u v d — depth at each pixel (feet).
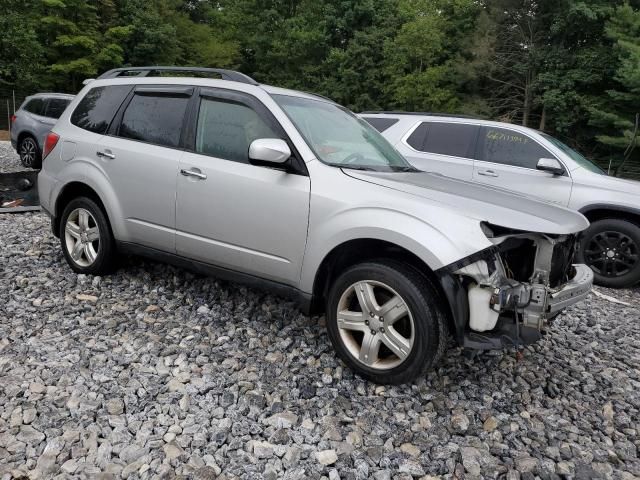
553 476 8.74
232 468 8.32
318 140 12.50
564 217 11.02
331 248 11.05
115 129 15.24
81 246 15.93
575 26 95.91
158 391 10.28
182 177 13.34
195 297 14.99
